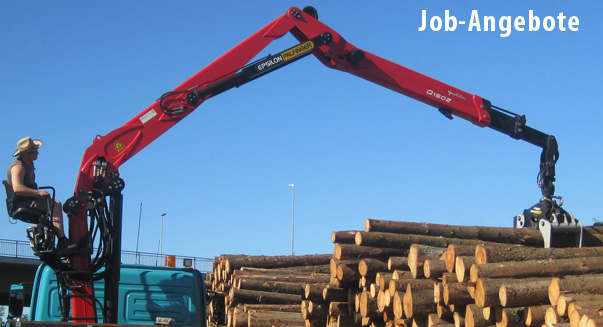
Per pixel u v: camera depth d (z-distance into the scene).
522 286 8.12
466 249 9.06
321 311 11.71
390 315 10.26
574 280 7.99
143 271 10.76
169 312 10.62
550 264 8.60
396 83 12.12
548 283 8.21
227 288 15.60
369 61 12.08
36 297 10.28
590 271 8.64
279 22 11.74
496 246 8.95
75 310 9.96
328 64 12.23
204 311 10.92
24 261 30.88
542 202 11.17
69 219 10.01
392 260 10.37
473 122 12.48
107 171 10.40
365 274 10.64
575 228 10.68
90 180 10.34
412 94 12.25
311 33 11.87
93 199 10.05
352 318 11.27
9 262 30.59
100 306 9.85
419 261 9.80
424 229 11.09
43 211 9.66
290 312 13.62
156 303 10.62
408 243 10.90
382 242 10.82
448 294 8.79
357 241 10.85
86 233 10.05
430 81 12.32
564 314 7.75
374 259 10.77
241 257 15.78
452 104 12.29
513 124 12.40
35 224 9.88
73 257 9.94
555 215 10.83
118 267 9.99
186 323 10.66
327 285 11.72
